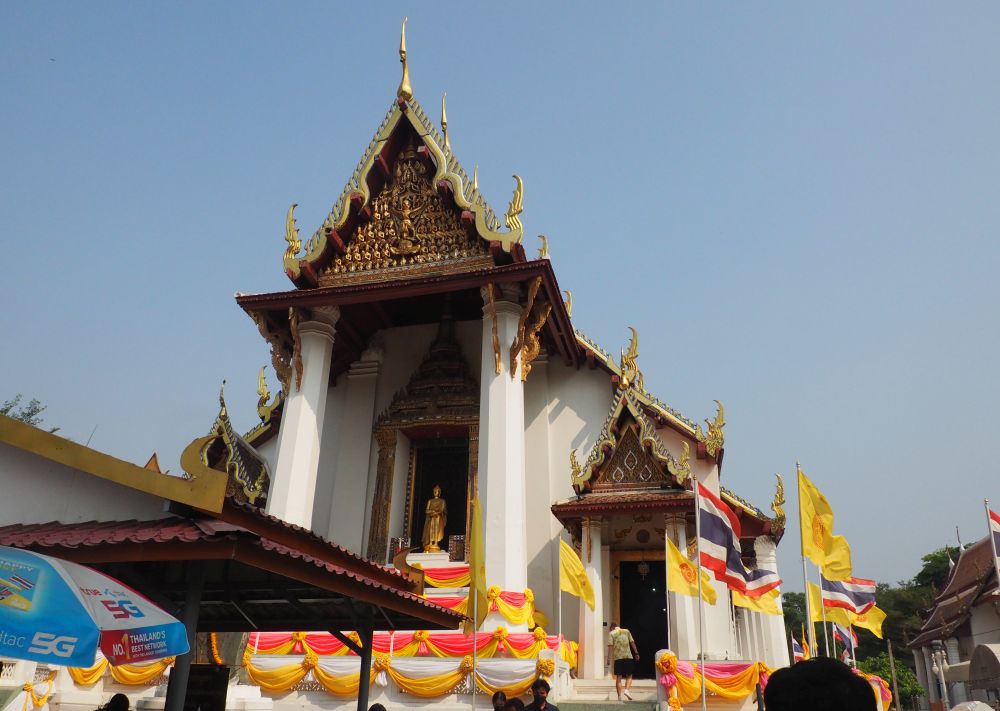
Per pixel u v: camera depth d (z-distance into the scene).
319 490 21.56
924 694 45.03
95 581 4.78
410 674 14.66
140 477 5.64
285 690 15.14
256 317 19.42
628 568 19.27
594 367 21.67
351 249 20.22
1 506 6.05
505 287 18.59
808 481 15.31
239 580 8.25
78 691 15.33
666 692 13.44
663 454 18.39
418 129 20.38
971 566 42.19
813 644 14.39
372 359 22.77
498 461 17.05
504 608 15.62
